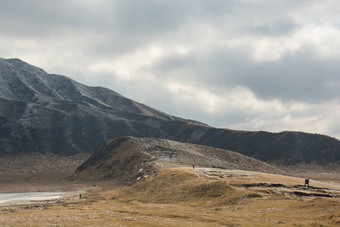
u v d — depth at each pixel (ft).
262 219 186.39
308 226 163.94
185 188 305.73
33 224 180.45
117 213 230.48
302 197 238.27
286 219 183.62
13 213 245.86
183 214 212.23
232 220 185.88
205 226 170.19
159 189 332.80
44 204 326.85
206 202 256.52
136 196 336.70
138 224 179.63
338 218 170.50
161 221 189.06
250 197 247.29
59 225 177.27
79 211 248.52
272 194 251.19
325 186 289.33
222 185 284.61
